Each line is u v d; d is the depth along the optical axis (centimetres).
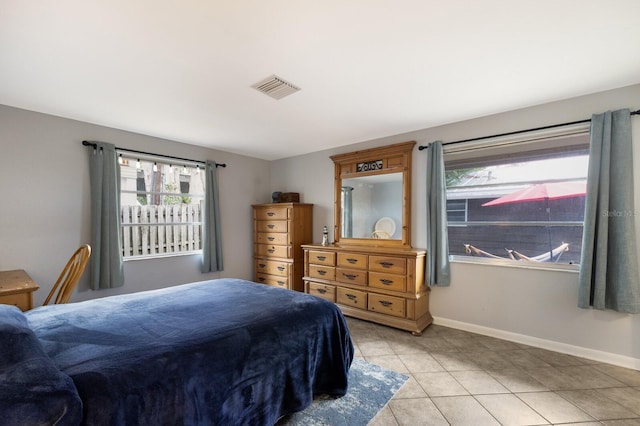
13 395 79
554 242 262
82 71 198
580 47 174
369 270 327
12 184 259
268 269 441
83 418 89
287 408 159
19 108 262
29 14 140
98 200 300
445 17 147
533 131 265
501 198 288
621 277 218
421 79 215
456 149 310
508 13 144
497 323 285
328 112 280
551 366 228
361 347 263
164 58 183
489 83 222
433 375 215
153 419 104
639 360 221
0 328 101
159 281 358
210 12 141
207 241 400
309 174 447
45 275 275
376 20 149
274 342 155
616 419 167
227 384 130
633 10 141
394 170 354
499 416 170
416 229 338
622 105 228
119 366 107
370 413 173
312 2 135
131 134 336
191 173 402
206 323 152
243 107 266
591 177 230
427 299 323
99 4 134
